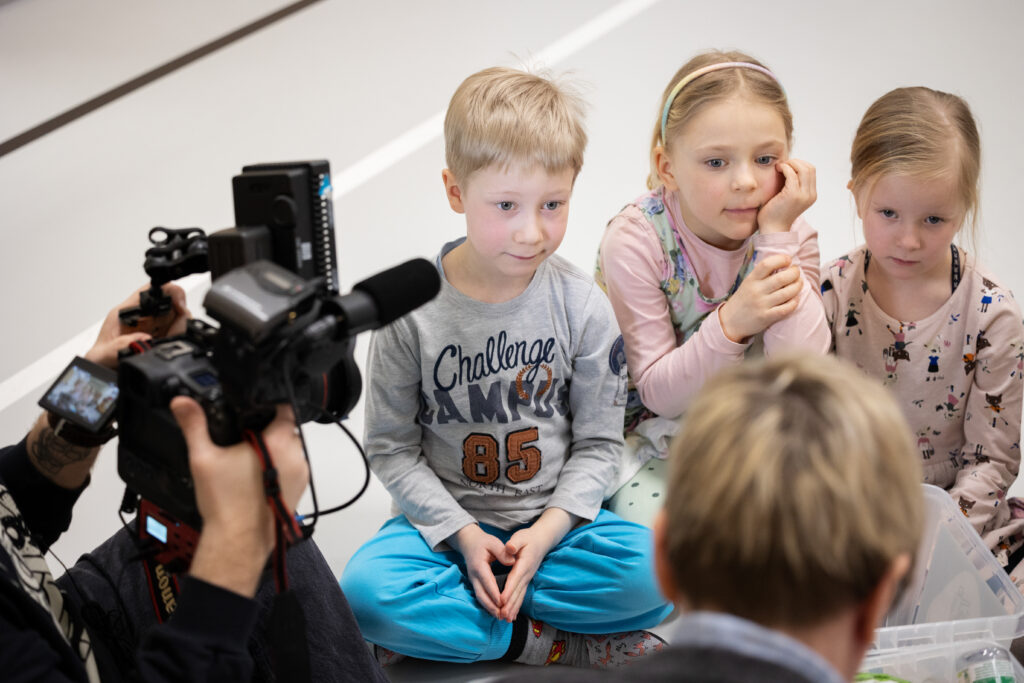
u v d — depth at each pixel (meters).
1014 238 2.45
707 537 0.69
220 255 1.02
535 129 1.43
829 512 0.67
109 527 1.86
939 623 1.33
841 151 2.84
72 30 3.92
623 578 1.50
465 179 1.48
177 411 0.92
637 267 1.75
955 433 1.76
